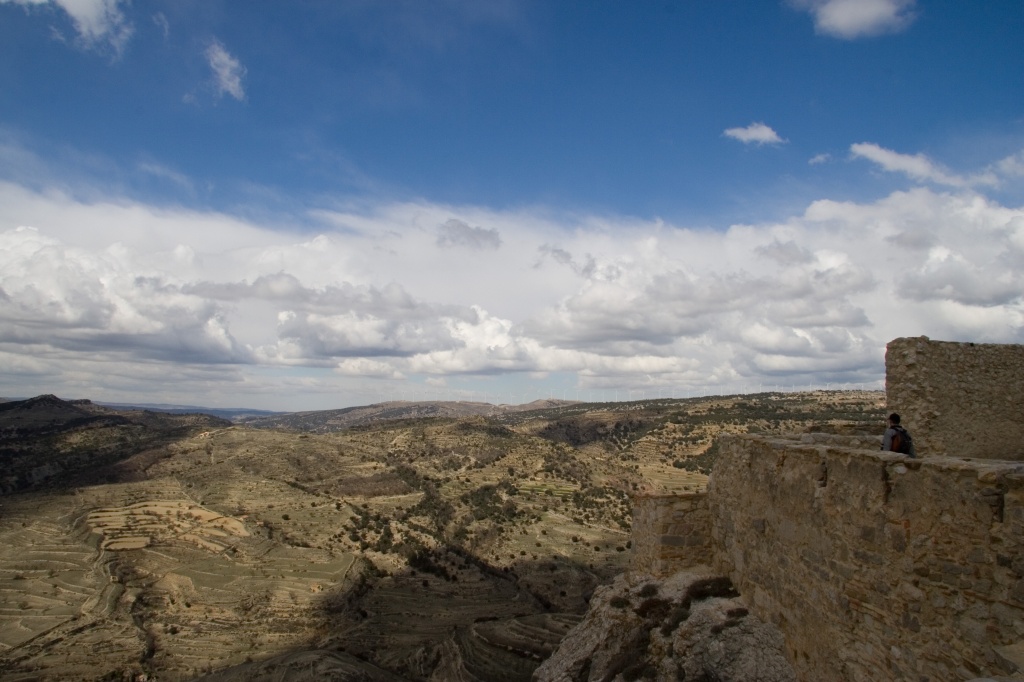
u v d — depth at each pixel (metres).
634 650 12.38
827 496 8.70
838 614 8.28
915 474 7.06
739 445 12.35
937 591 6.60
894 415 10.38
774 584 10.30
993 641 5.88
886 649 7.27
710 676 10.34
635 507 15.05
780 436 11.95
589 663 13.37
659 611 12.75
